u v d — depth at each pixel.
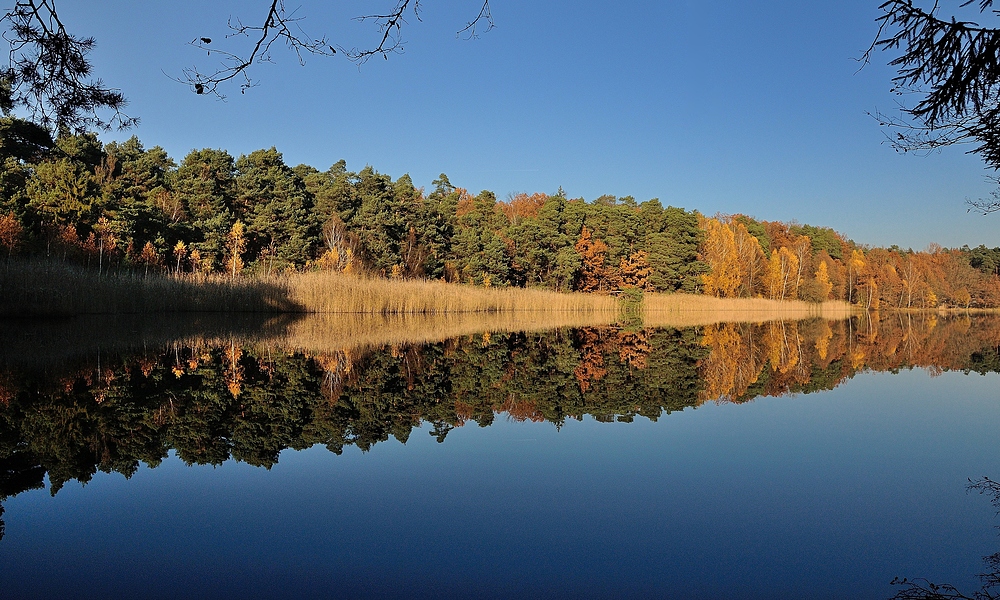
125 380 9.72
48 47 4.53
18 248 20.89
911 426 8.03
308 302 25.94
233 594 3.43
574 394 10.09
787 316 43.50
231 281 24.59
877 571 3.89
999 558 4.08
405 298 28.70
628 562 3.95
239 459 6.01
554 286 45.16
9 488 5.11
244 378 10.32
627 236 49.78
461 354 14.85
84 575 3.63
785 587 3.68
